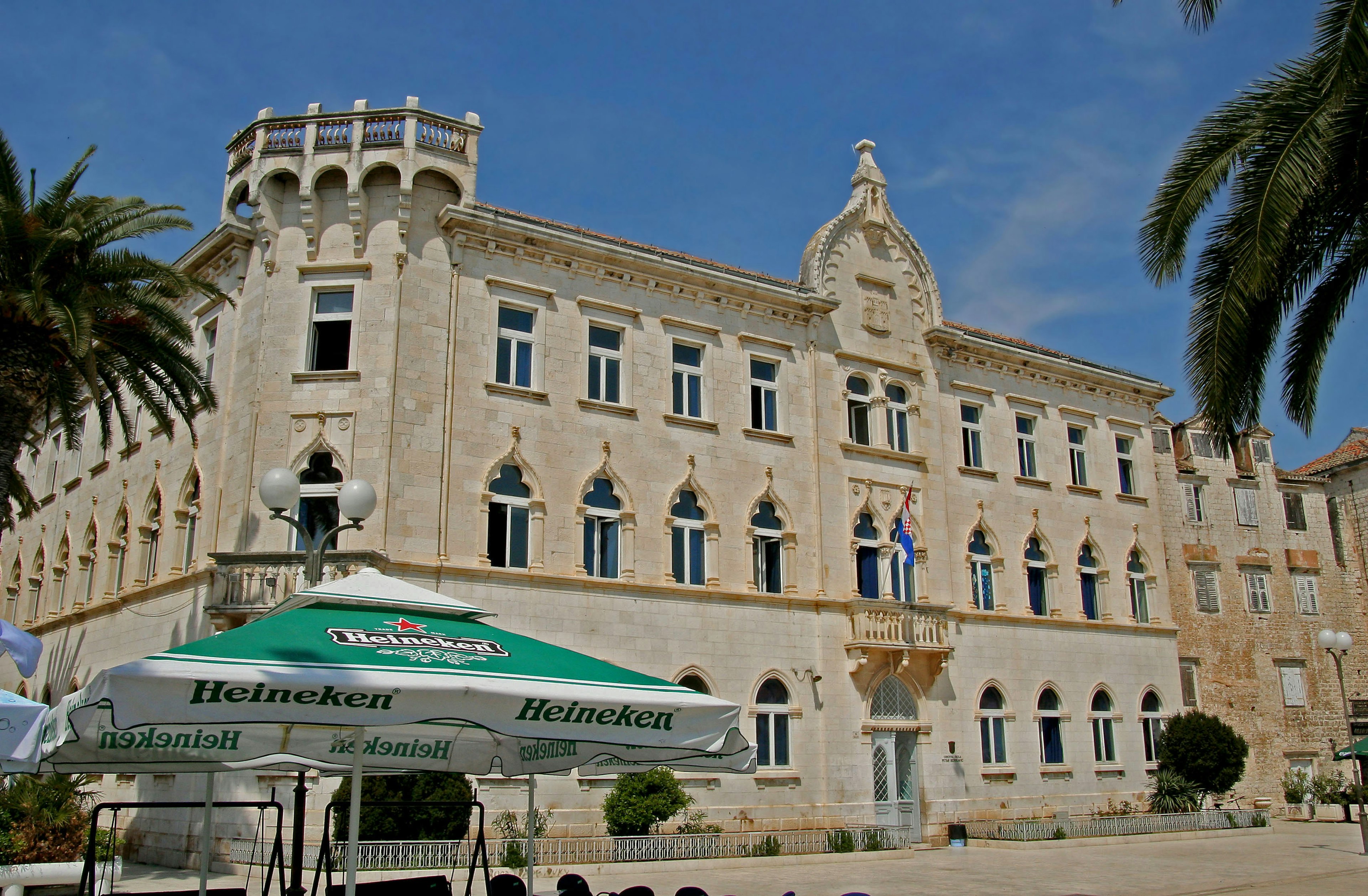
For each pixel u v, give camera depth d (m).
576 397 27.98
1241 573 42.53
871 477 32.66
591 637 26.61
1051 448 38.00
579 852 22.81
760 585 30.05
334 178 27.17
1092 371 39.22
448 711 8.44
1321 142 14.43
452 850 20.92
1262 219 14.44
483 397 26.62
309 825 22.34
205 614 24.47
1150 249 16.80
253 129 27.66
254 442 25.36
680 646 27.91
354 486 15.30
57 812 19.75
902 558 32.22
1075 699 35.88
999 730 33.97
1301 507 44.97
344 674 8.16
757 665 29.00
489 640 10.03
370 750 12.39
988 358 36.81
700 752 9.98
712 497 29.53
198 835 23.53
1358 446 48.16
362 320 26.09
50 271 20.08
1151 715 37.94
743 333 31.30
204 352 28.92
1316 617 43.69
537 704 8.74
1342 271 16.38
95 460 34.16
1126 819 32.44
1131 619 38.34
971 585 34.50
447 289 26.81
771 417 31.72
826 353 32.72
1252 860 26.72
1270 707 41.56
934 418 34.75
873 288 34.59
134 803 11.24
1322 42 14.52
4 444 19.30
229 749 10.31
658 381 29.50
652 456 28.86
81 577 32.72
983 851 29.23
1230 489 43.47
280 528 24.77
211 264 28.77
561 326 28.27
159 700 7.53
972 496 35.19
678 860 23.64
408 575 24.52
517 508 26.77
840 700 30.05
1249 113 16.20
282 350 26.06
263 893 12.43
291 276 26.56
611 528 28.08
